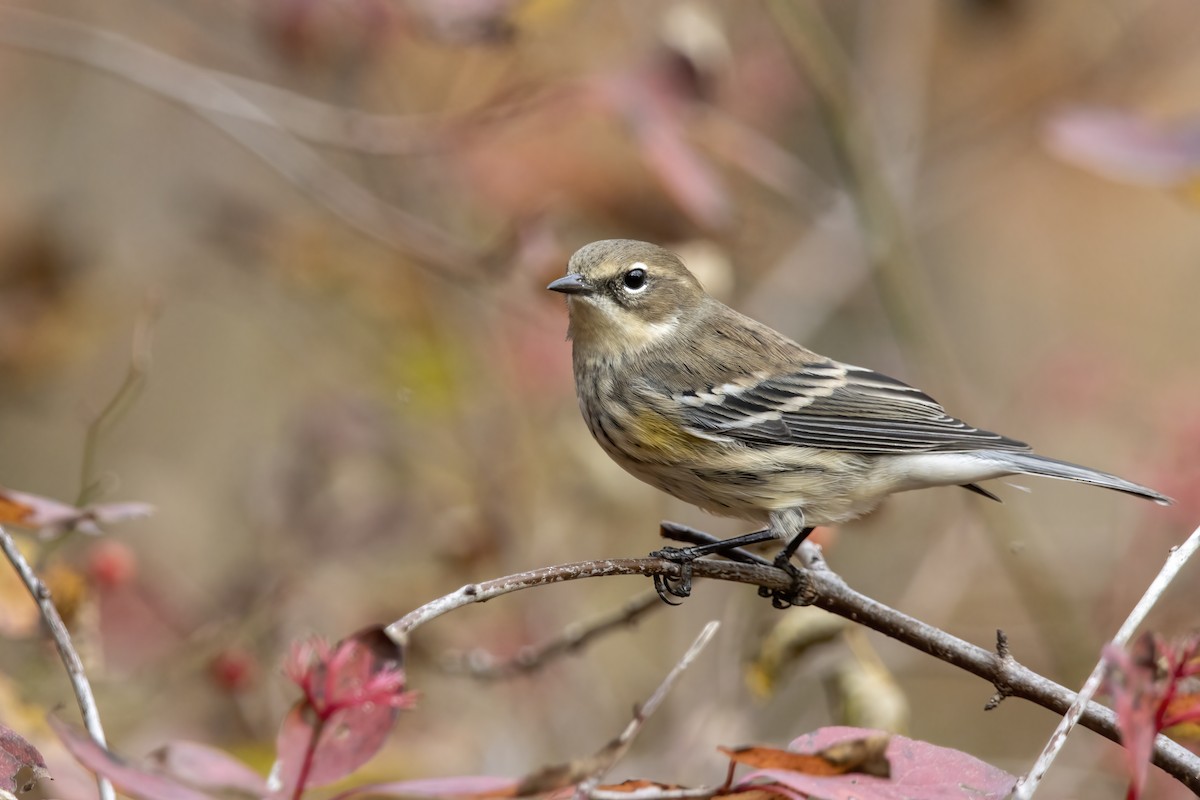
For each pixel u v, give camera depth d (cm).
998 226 1744
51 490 1461
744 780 526
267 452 1316
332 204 1206
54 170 1583
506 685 1183
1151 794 1020
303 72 1311
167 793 432
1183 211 1709
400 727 1064
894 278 1385
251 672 1052
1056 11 1550
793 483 938
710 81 1079
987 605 1480
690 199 1039
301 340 1556
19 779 562
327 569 1143
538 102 1105
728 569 716
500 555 1227
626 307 973
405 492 1206
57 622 601
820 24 1387
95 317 1393
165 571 1148
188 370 1605
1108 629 1215
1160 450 1254
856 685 850
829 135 1414
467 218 1388
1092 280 1727
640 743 1233
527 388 1297
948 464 930
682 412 941
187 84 1248
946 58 1625
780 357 983
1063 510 1543
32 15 1258
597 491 1257
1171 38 1505
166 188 1559
